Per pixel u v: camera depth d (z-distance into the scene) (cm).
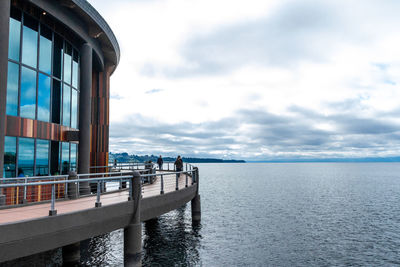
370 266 1803
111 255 1703
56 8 1546
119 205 1006
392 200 5062
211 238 2261
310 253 2039
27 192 1417
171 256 1769
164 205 1346
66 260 1436
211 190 6681
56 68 1711
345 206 4344
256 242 2267
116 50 2338
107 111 2538
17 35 1406
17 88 1398
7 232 703
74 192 1188
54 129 1662
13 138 1366
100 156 2492
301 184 8719
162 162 3173
